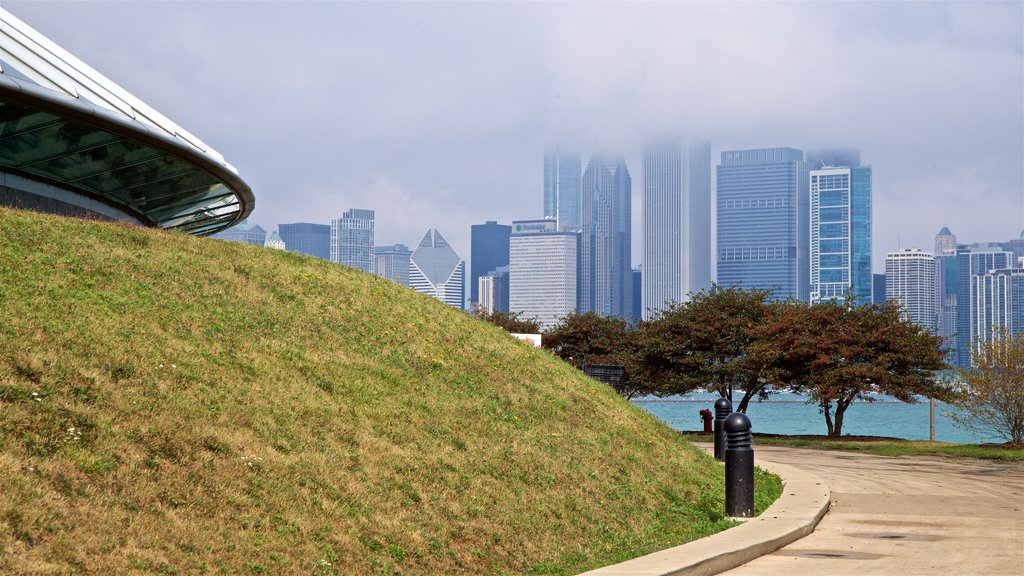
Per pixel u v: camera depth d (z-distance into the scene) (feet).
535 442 47.01
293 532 29.35
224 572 25.67
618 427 57.11
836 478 69.41
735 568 33.35
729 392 146.82
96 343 36.45
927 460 88.74
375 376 47.60
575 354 174.60
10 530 23.18
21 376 31.07
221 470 30.89
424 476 37.45
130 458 29.07
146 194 92.89
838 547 38.01
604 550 37.11
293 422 37.19
